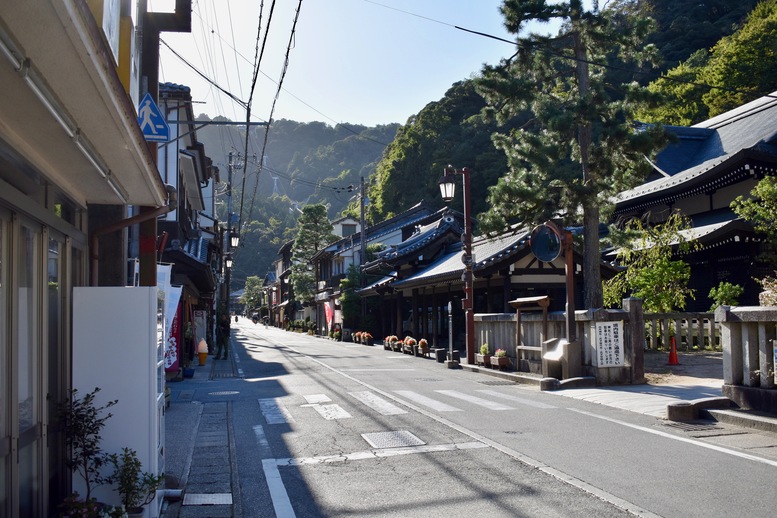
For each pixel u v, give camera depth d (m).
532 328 15.44
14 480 3.79
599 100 14.55
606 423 8.85
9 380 3.78
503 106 15.80
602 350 12.88
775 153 21.25
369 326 38.50
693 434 7.93
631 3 55.56
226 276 34.38
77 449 4.77
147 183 5.30
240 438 8.52
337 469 6.73
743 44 39.44
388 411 10.20
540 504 5.32
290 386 14.06
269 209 98.06
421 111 51.31
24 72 2.76
